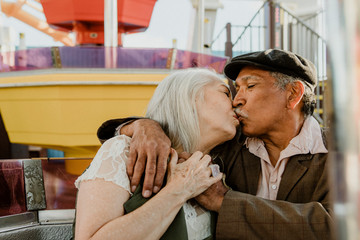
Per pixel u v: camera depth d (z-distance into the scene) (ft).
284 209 3.47
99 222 2.96
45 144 8.81
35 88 8.52
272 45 17.90
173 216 3.14
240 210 3.46
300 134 3.87
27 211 4.88
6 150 13.38
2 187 4.75
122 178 3.19
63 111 8.30
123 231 2.86
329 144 0.98
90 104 8.28
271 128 3.89
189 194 3.27
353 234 0.86
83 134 8.40
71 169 5.15
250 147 4.17
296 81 3.80
